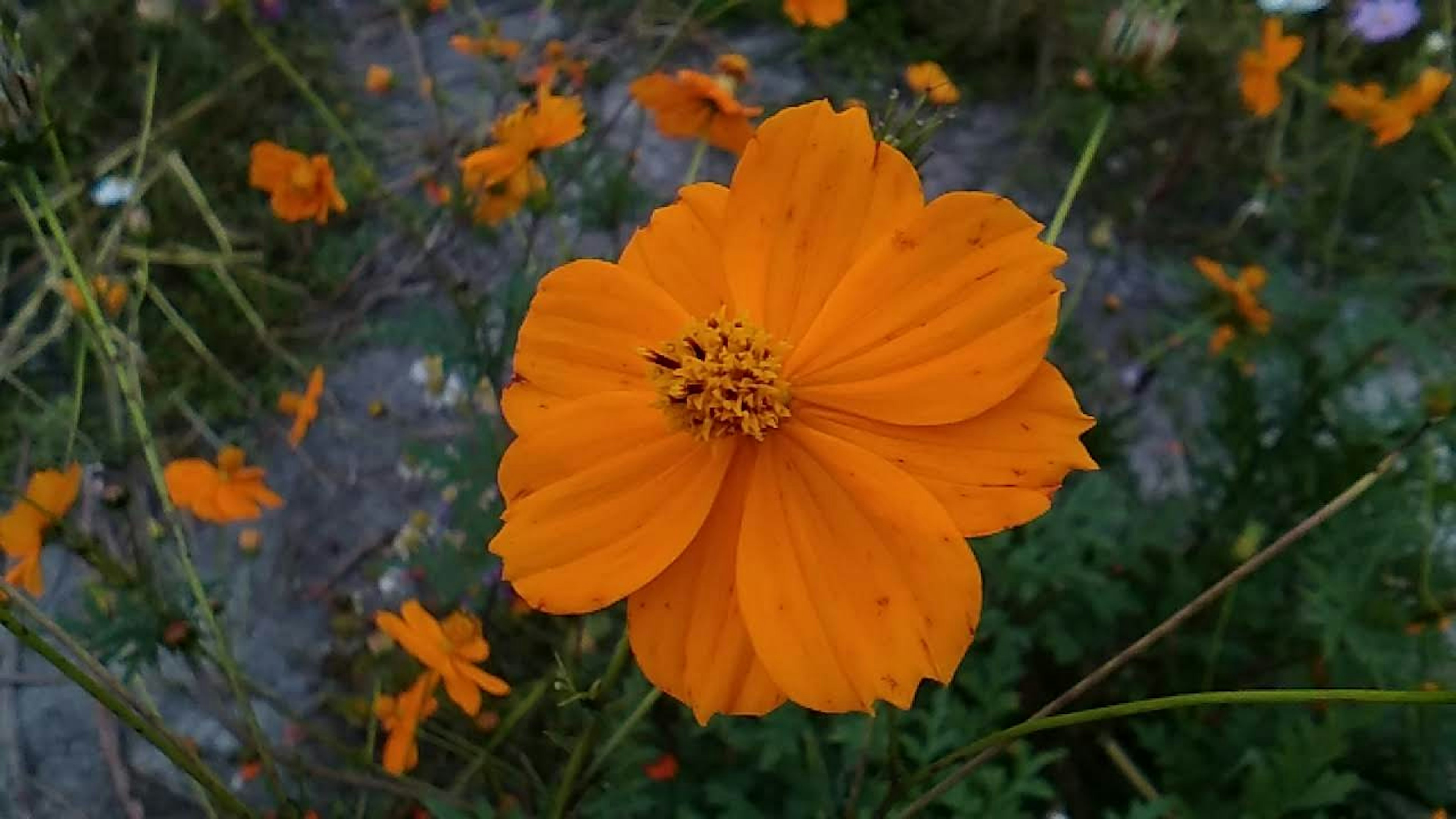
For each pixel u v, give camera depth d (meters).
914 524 0.08
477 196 0.17
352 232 0.28
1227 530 0.19
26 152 0.13
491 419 0.20
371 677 0.20
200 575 0.22
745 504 0.09
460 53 0.32
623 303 0.09
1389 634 0.16
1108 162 0.29
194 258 0.23
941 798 0.15
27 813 0.19
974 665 0.17
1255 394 0.19
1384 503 0.17
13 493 0.14
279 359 0.25
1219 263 0.27
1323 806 0.17
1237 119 0.29
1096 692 0.19
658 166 0.29
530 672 0.19
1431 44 0.23
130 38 0.28
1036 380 0.08
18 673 0.21
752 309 0.09
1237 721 0.17
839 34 0.32
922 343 0.09
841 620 0.08
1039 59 0.32
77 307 0.16
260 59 0.29
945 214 0.09
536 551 0.09
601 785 0.14
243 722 0.17
